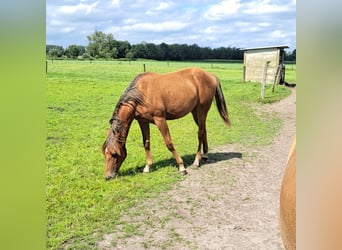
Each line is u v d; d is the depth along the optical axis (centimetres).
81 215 392
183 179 508
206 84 546
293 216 111
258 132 775
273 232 356
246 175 523
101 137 700
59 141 659
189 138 729
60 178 493
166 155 619
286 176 126
